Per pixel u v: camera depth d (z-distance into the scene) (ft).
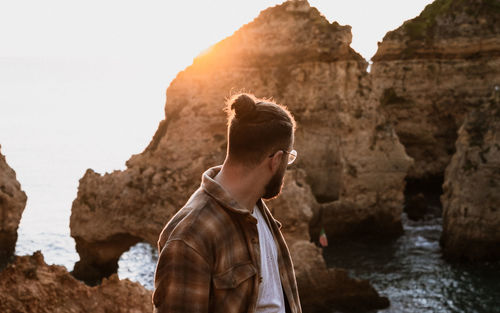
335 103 125.59
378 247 112.27
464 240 101.14
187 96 116.26
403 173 125.29
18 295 27.40
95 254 98.22
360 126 125.80
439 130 176.65
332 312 73.77
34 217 128.36
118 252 99.96
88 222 97.04
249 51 125.18
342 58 125.49
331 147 126.62
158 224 92.17
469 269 95.66
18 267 28.25
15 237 99.86
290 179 88.22
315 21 126.62
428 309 77.56
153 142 113.70
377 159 125.39
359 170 124.26
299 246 76.59
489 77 169.17
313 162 128.36
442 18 176.35
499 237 98.99
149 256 107.86
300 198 85.81
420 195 133.59
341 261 102.58
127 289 29.25
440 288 86.07
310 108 127.34
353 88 126.52
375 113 127.65
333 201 125.39
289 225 84.02
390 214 124.26
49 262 100.53
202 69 119.34
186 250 6.18
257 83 125.39
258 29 126.82
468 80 171.53
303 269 74.79
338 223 121.90
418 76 176.14
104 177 98.02
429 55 175.11
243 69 123.85
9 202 97.66
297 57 127.03
